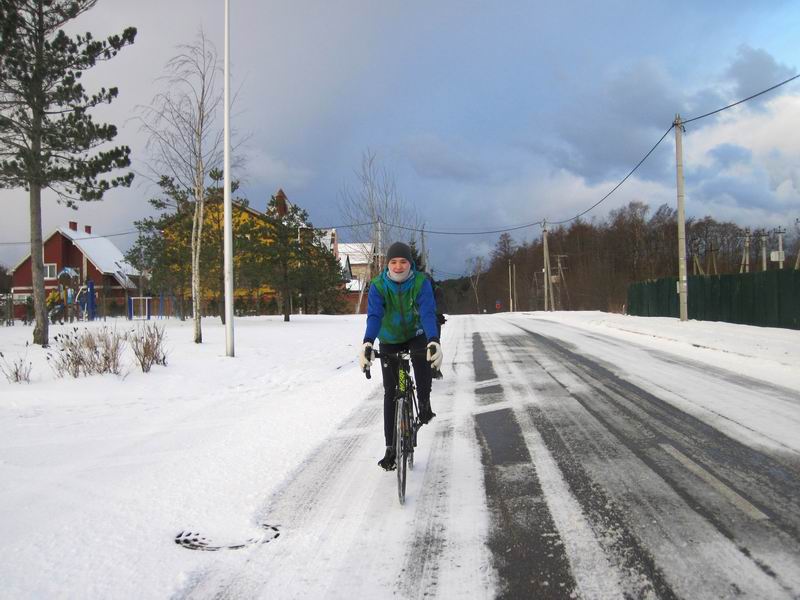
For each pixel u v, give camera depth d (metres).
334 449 5.96
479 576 3.24
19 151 14.38
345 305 51.47
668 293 30.16
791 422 6.63
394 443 4.67
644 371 10.77
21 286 51.38
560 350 14.66
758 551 3.46
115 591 3.16
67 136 14.65
